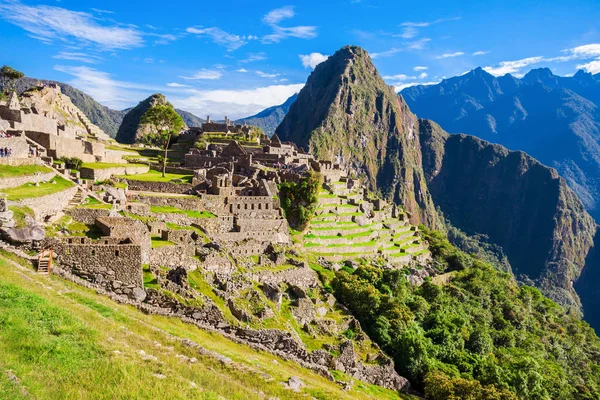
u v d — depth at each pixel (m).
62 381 26.59
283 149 189.25
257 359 50.59
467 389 81.81
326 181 169.75
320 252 127.25
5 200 47.91
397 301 109.62
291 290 83.75
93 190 76.38
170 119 174.88
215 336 52.38
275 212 111.31
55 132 107.56
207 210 96.62
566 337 192.25
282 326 66.56
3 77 168.75
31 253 46.31
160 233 74.62
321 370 61.03
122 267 50.12
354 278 109.00
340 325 86.62
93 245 48.78
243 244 89.38
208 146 163.88
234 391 34.69
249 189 111.94
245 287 70.81
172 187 99.25
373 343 88.19
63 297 39.66
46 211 58.06
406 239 188.50
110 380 28.30
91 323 36.06
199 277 64.81
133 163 126.75
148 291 52.25
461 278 184.38
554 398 118.62
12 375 24.91
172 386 29.80
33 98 176.25
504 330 151.50
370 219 173.62
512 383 99.31
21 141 76.88
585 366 169.12
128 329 39.22
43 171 70.12
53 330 32.06
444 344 105.00
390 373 81.56
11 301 33.69
